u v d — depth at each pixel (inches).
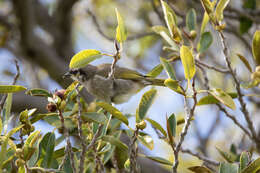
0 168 238.7
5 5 724.7
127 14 702.5
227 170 272.7
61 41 661.3
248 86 313.9
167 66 280.5
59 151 289.7
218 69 341.1
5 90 260.2
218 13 295.3
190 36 345.1
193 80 253.1
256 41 298.8
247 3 537.6
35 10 647.8
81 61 261.6
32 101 517.0
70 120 298.8
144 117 280.5
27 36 589.3
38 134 255.0
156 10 503.5
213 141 579.5
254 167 254.1
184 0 601.6
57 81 611.8
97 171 277.7
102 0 706.2
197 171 281.0
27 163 258.4
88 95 429.1
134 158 264.1
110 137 267.4
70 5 634.2
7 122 274.4
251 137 339.0
